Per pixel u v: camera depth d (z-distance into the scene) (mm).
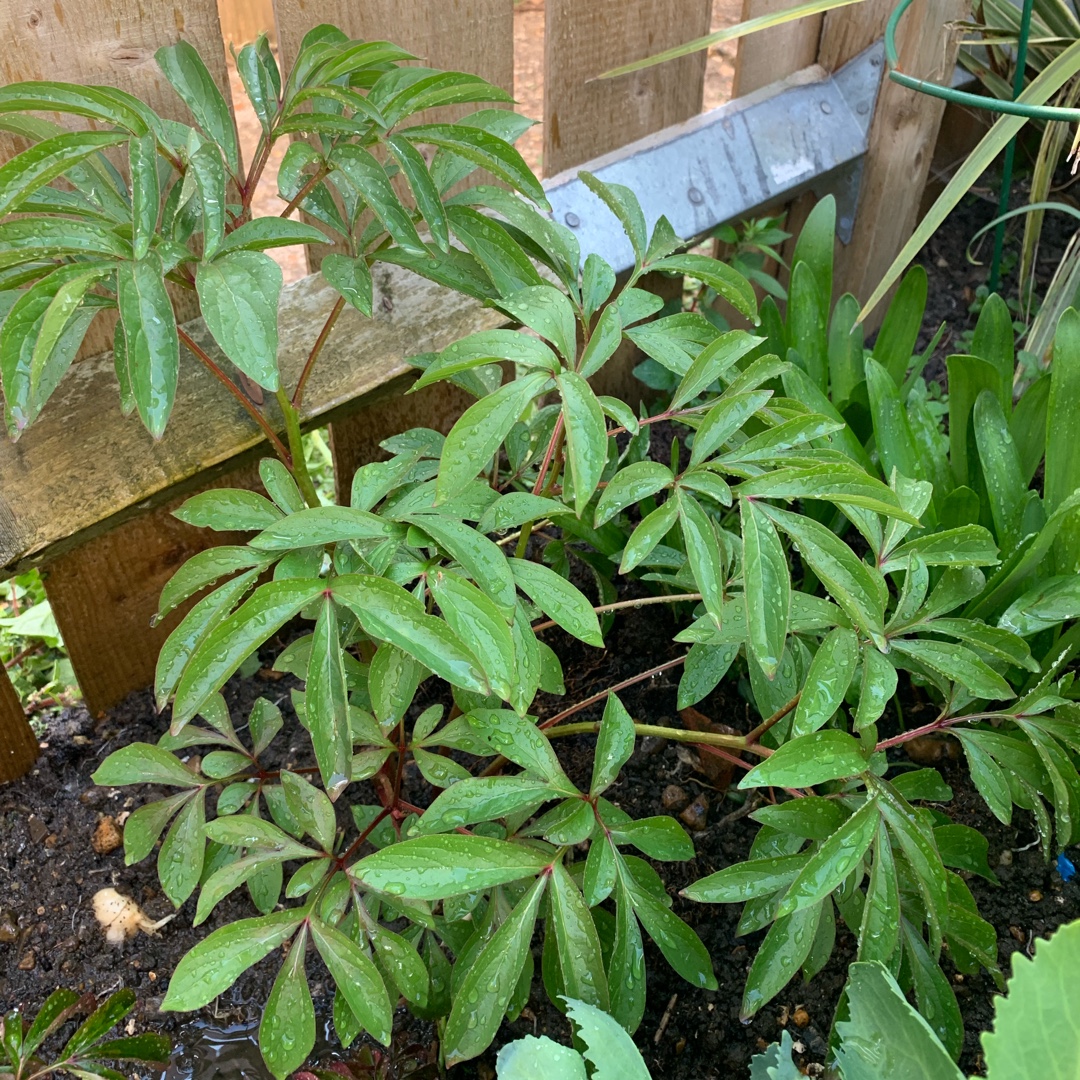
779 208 2414
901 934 1226
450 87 1127
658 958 1472
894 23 1785
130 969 1486
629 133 2078
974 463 1761
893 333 1907
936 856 1082
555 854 1117
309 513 1039
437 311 1717
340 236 1700
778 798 1594
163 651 1077
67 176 1177
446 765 1240
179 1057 1403
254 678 1827
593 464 989
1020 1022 770
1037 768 1239
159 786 1674
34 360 892
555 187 1974
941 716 1261
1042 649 1597
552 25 1815
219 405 1530
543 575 1096
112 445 1458
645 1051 1384
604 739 1188
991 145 1570
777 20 1740
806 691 1107
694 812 1595
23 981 1467
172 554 1682
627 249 2021
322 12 1536
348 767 996
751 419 1656
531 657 1089
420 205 1137
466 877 1057
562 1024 1418
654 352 1256
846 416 1848
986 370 1655
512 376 2021
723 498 1058
